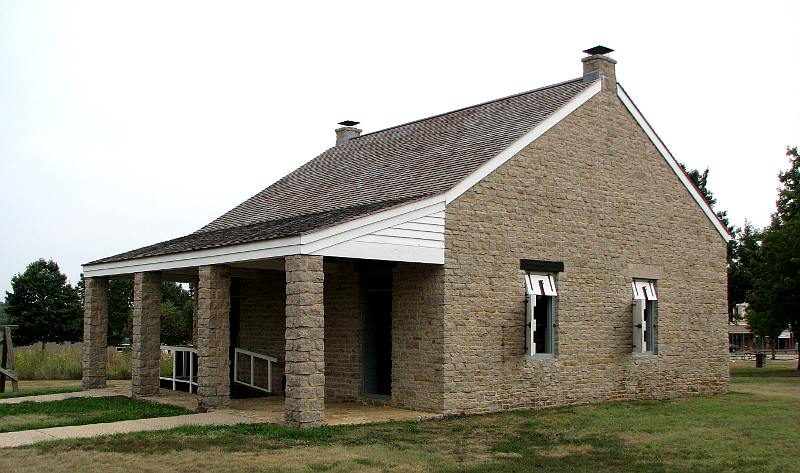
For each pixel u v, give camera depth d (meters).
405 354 15.41
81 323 55.66
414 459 10.44
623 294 18.41
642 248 18.98
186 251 15.73
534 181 16.66
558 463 10.45
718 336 20.83
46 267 56.22
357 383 16.50
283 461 10.08
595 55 18.48
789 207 39.28
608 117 18.53
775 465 10.55
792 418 15.28
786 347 89.19
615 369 18.03
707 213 20.88
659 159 19.70
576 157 17.64
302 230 12.96
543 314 16.97
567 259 17.17
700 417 15.31
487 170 15.73
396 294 15.67
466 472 9.72
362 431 12.67
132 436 11.92
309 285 12.79
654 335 19.23
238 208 22.67
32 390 19.91
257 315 20.41
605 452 11.38
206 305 15.14
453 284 14.91
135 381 17.48
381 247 13.78
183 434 12.11
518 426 13.70
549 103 18.06
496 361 15.54
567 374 16.94
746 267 44.25
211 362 15.12
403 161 18.84
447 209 14.96
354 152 22.44
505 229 15.96
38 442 11.46
